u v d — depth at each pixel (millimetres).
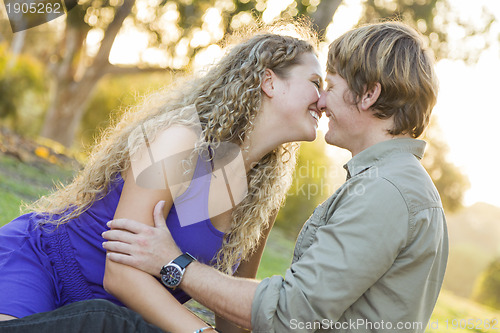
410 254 1579
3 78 12180
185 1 8641
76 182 1941
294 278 1569
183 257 1662
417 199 1590
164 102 1964
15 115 12555
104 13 9844
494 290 11547
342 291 1525
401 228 1554
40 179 5773
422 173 1671
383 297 1596
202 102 1893
